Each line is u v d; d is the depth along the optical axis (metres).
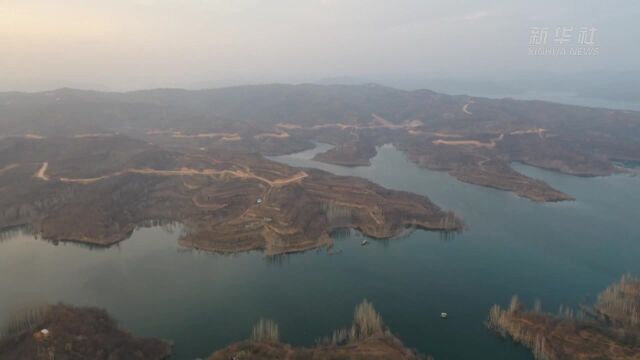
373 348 166.25
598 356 161.12
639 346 163.75
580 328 175.00
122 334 170.12
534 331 177.75
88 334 159.88
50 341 153.00
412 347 177.12
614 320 190.50
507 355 172.75
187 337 181.38
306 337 182.25
